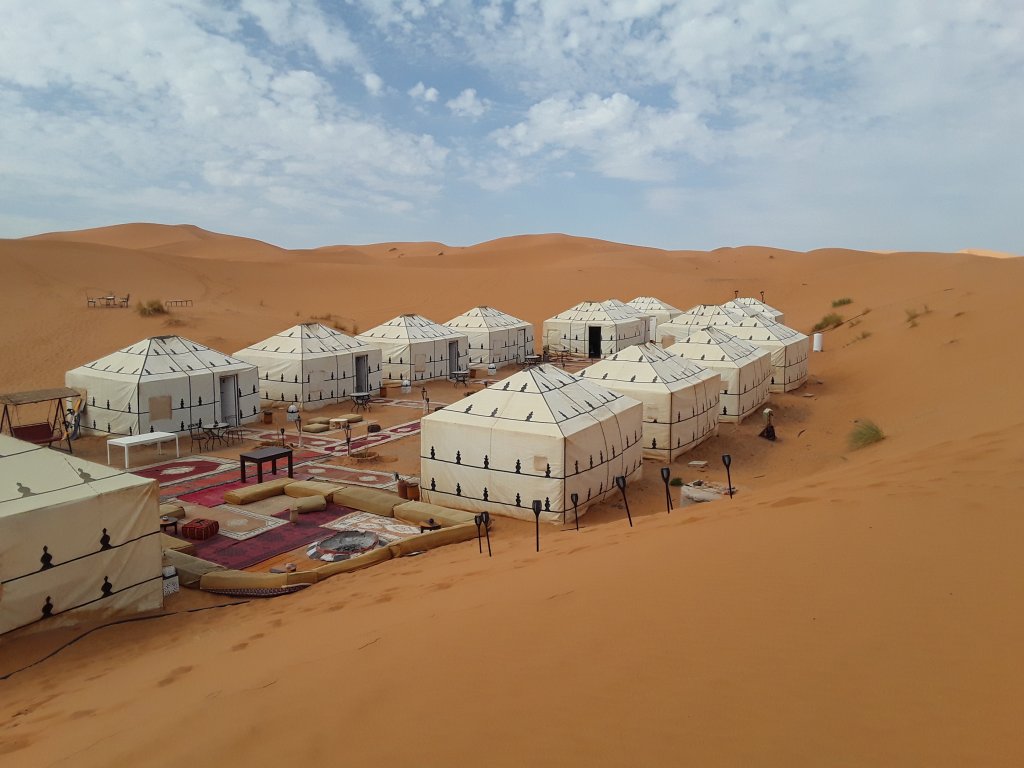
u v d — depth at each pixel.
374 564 13.76
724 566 6.35
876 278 70.62
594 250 131.00
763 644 4.64
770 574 5.88
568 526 16.42
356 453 23.08
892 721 3.55
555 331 52.88
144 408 25.22
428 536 14.58
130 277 65.06
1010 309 32.91
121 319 46.62
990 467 8.30
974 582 4.98
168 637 11.12
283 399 32.09
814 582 5.52
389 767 4.13
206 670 7.92
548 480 16.50
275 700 5.65
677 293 77.81
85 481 12.07
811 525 7.18
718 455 23.19
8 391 33.66
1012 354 26.06
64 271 60.66
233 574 13.16
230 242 146.00
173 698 6.86
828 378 36.44
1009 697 3.54
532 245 135.62
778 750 3.49
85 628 11.56
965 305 38.28
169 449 24.67
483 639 5.89
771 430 25.16
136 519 12.18
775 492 10.99
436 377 40.69
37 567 11.08
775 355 33.06
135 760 5.17
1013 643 4.06
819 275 79.38
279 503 18.34
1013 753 3.12
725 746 3.61
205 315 51.88
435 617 7.25
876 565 5.64
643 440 22.73
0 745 6.80
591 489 17.56
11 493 11.25
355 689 5.43
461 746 4.18
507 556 11.09
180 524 16.38
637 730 3.93
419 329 40.28
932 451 10.84
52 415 30.36
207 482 20.42
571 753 3.84
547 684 4.75
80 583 11.55
